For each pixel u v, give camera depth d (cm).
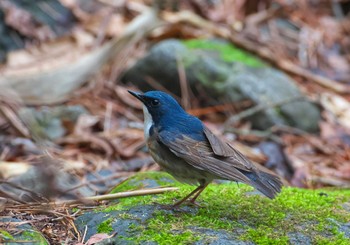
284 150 1253
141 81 1452
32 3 1593
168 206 807
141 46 1560
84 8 1655
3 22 1534
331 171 1230
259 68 1459
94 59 1460
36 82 1378
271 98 1392
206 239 717
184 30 1597
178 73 1426
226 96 1398
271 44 1655
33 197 870
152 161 1170
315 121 1401
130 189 923
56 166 970
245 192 896
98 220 783
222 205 831
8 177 941
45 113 1288
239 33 1652
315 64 1647
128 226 755
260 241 725
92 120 1302
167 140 793
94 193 975
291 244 732
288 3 1822
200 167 766
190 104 1422
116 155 1186
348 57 1712
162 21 1578
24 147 1162
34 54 1500
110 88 1438
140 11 1680
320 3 1892
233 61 1454
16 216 795
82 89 1429
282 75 1462
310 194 896
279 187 768
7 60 1481
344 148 1332
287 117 1378
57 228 783
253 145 1310
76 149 1208
